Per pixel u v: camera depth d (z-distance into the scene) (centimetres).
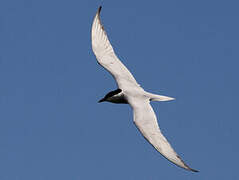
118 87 1820
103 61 1892
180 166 1477
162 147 1545
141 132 1612
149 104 1733
